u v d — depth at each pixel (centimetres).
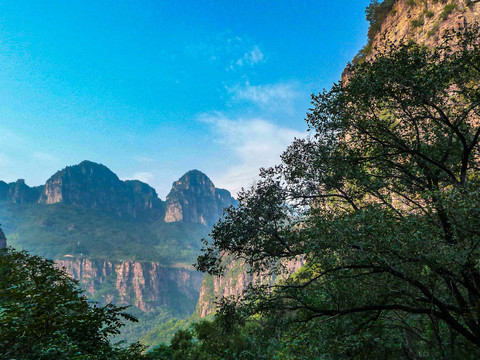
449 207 629
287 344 793
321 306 852
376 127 860
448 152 873
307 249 720
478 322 681
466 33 785
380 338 759
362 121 841
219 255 863
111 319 594
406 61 756
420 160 845
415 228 668
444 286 795
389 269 661
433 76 768
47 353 476
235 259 870
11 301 512
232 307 794
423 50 809
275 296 796
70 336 561
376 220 677
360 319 796
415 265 633
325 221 727
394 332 812
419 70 788
